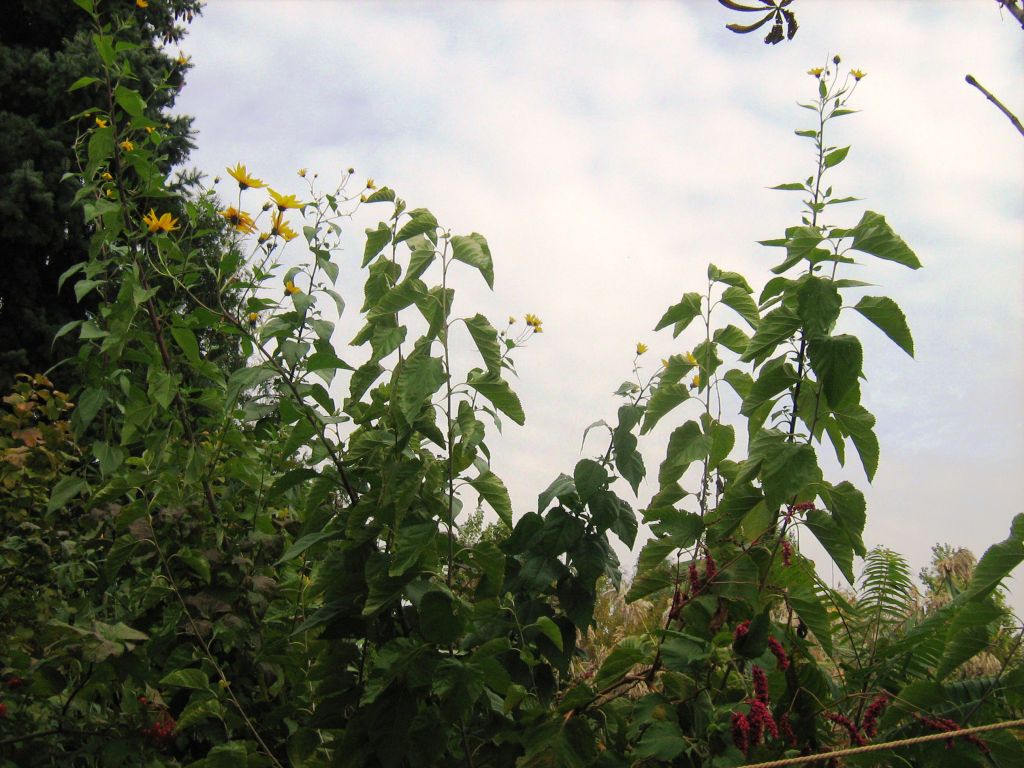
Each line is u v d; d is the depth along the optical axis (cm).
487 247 246
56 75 1245
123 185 372
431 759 237
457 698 230
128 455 400
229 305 396
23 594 392
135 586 360
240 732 298
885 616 307
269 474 380
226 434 364
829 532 253
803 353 251
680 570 270
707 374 279
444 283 244
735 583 253
